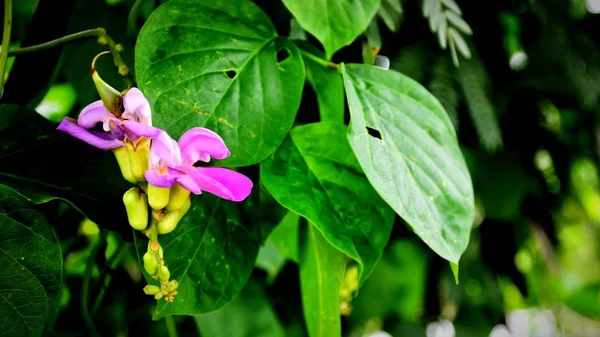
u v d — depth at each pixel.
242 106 0.44
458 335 0.69
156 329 0.58
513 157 0.61
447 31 0.51
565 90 0.61
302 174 0.46
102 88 0.41
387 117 0.46
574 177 0.69
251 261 0.46
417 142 0.46
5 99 0.49
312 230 0.48
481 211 0.64
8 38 0.46
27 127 0.45
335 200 0.45
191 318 0.58
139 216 0.42
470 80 0.56
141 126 0.41
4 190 0.43
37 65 0.49
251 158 0.44
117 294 0.55
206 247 0.45
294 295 0.61
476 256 0.66
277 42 0.46
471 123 0.58
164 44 0.44
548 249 0.65
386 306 0.69
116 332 0.56
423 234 0.44
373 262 0.45
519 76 0.60
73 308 0.54
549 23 0.59
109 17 0.52
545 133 0.63
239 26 0.46
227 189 0.40
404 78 0.47
